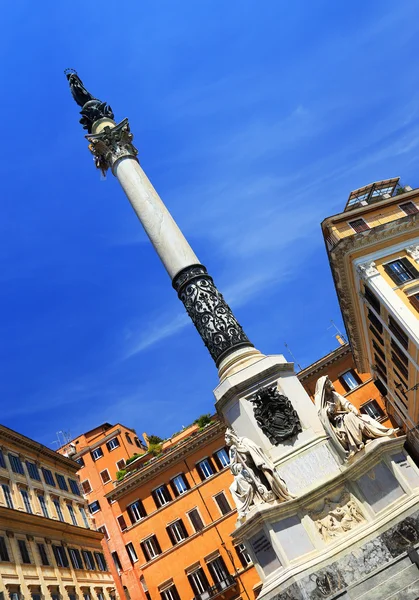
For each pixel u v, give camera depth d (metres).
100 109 26.48
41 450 51.44
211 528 56.75
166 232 22.86
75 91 27.27
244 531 16.28
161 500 60.03
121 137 24.95
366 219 42.56
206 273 22.34
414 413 45.75
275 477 16.25
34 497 46.03
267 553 15.79
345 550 14.87
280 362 18.97
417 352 36.78
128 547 61.56
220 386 19.16
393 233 39.84
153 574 57.19
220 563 55.12
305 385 60.34
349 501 15.92
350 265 40.06
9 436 46.97
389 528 14.59
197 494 58.62
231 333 20.58
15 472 45.53
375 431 16.36
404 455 15.71
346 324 49.38
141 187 23.88
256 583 53.47
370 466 15.65
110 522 63.91
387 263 39.09
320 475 16.61
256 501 16.30
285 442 17.47
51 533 45.31
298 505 15.93
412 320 36.41
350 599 13.02
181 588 55.69
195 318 21.55
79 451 77.44
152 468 60.69
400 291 37.88
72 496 53.56
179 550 57.06
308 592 14.43
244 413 18.33
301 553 15.33
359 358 53.41
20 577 37.84
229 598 53.41
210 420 65.56
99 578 49.34
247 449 16.80
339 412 17.12
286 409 17.81
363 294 40.66
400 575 12.85
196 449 60.19
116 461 76.06
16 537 40.12
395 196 43.25
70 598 42.66
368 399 57.91
